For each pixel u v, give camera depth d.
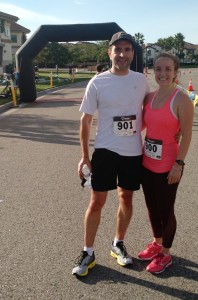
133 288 2.94
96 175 3.10
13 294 2.86
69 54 67.62
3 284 2.99
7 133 9.67
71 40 17.31
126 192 3.23
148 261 3.33
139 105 3.08
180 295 2.85
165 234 3.15
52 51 65.44
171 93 2.92
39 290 2.91
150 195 3.20
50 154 7.30
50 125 10.83
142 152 3.18
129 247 3.57
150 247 3.36
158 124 2.94
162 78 2.90
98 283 3.01
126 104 3.02
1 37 50.06
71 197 4.91
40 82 31.33
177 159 2.94
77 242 3.66
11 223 4.12
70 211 4.44
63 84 30.06
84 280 3.04
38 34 17.12
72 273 3.12
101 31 16.84
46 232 3.89
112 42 2.96
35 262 3.31
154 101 3.00
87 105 3.06
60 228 3.98
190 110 2.87
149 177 3.12
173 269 3.20
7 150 7.71
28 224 4.09
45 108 15.22
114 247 3.37
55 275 3.11
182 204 4.61
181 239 3.70
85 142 3.13
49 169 6.24
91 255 3.19
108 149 3.07
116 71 3.01
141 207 4.53
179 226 3.99
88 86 3.07
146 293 2.88
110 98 3.00
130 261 3.24
